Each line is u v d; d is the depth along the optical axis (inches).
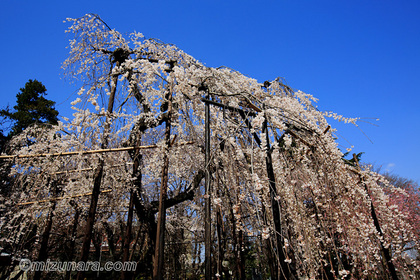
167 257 244.1
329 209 120.0
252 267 240.7
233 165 126.3
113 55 166.1
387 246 136.9
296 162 130.3
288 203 104.8
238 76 163.8
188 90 143.6
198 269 282.0
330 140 130.2
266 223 99.4
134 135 165.9
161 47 181.9
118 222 241.4
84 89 135.9
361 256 122.9
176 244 257.8
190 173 203.2
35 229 172.7
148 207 168.1
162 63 143.7
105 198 199.9
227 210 148.3
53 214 157.2
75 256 237.3
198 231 279.1
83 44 166.2
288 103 137.9
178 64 174.2
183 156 170.1
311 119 134.6
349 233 118.6
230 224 167.6
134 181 164.2
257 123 103.0
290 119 120.5
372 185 148.0
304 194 123.0
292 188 105.9
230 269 223.0
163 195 102.3
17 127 406.0
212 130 142.8
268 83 181.5
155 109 149.3
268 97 153.3
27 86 482.6
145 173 170.7
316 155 123.0
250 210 137.1
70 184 156.8
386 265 144.6
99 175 122.0
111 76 153.7
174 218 265.0
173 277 243.1
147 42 180.1
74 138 131.0
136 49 176.6
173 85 143.2
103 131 137.1
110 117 136.3
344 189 120.0
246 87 155.4
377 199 152.5
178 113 145.3
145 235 229.9
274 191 96.7
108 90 154.9
